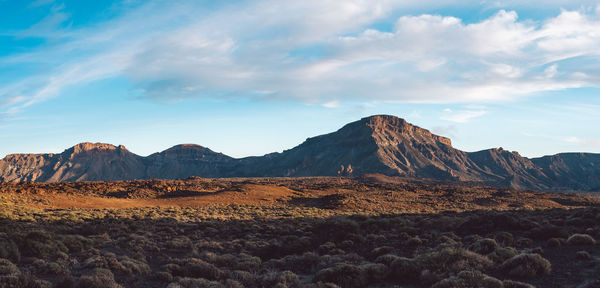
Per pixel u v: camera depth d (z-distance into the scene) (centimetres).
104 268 1576
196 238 2800
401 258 1431
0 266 1368
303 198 8919
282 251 2180
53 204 5578
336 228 2528
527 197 12044
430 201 9988
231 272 1605
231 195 8306
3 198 5366
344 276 1332
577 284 1144
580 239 1778
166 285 1414
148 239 2588
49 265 1531
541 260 1299
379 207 7525
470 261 1372
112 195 7944
